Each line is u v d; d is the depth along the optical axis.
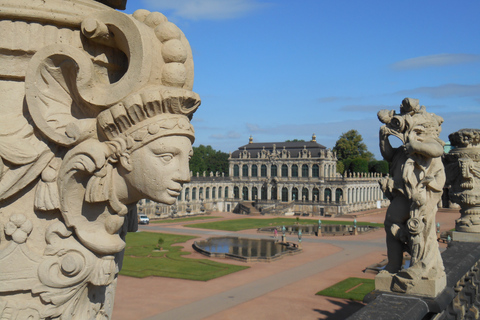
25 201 3.92
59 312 3.87
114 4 4.72
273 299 30.52
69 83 3.94
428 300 6.70
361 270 40.44
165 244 54.28
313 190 108.75
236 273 39.09
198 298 30.56
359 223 84.31
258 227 76.00
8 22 3.88
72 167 3.75
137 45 3.73
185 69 3.93
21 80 4.01
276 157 113.31
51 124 3.84
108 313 4.46
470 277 9.85
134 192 3.98
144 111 3.74
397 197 7.77
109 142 3.84
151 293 31.66
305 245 56.50
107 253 4.02
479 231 11.23
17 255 3.77
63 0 3.98
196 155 138.88
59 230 3.88
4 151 3.72
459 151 11.51
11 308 3.74
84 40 4.05
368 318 5.73
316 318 26.39
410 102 7.62
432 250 7.29
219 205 115.44
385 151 7.92
